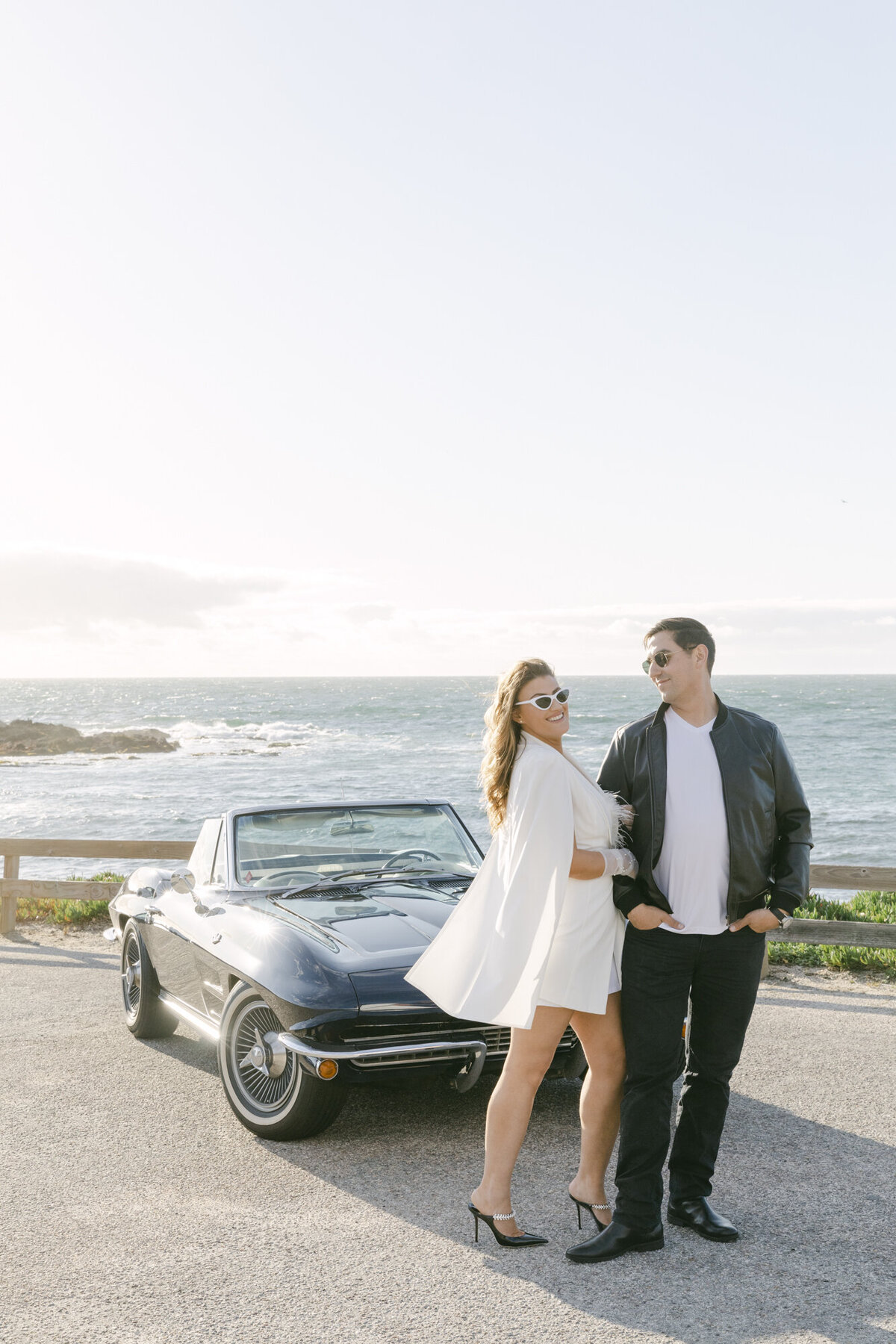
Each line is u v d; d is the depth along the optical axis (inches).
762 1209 150.4
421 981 137.8
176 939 223.8
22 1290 127.3
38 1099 202.1
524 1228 143.8
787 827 138.0
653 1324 118.0
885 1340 114.7
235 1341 115.1
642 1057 135.9
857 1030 252.7
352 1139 179.9
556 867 129.4
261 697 5457.7
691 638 137.3
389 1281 128.7
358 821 243.6
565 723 136.4
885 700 4242.1
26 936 398.6
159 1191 157.9
